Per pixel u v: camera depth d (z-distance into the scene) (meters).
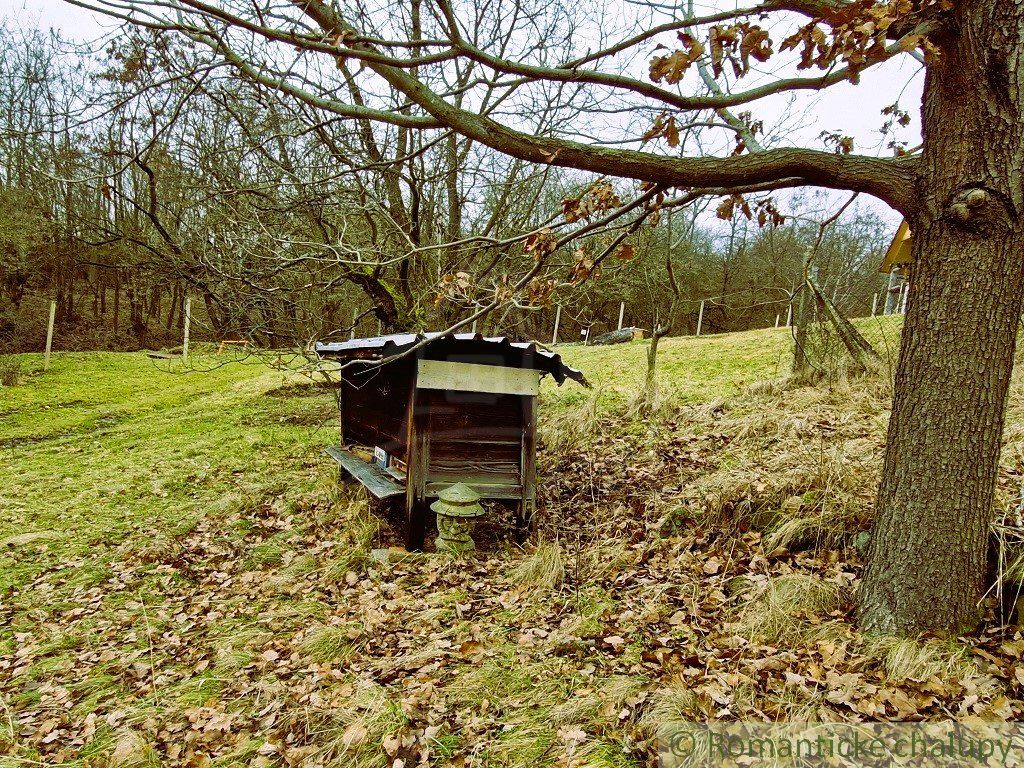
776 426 6.57
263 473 8.42
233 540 6.30
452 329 3.29
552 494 6.29
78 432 12.83
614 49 2.94
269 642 4.21
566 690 3.30
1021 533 3.43
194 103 4.97
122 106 3.48
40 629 4.81
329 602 4.72
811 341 8.88
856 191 3.12
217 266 5.27
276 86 3.17
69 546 6.53
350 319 11.45
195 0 2.69
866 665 3.09
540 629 3.98
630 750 2.79
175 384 17.83
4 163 4.55
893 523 3.23
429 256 8.72
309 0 2.86
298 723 3.27
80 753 3.29
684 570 4.44
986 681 2.86
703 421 7.53
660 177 3.10
